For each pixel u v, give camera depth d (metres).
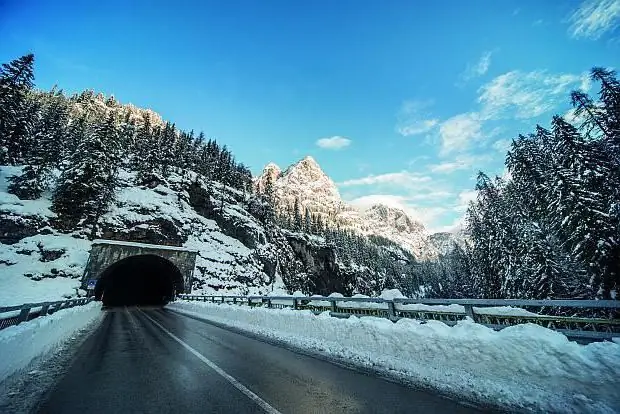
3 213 38.00
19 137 45.97
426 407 4.51
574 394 4.35
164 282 54.75
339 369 6.84
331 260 101.25
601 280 23.78
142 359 8.05
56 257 37.62
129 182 60.94
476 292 50.41
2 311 6.49
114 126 51.19
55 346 9.28
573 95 26.86
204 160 98.62
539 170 34.00
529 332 5.11
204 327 15.66
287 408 4.51
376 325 7.79
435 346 6.26
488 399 4.80
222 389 5.44
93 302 27.38
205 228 61.31
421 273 161.12
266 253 71.12
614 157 24.30
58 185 46.19
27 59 41.91
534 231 31.84
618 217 22.56
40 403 4.77
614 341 4.52
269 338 11.62
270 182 110.44
